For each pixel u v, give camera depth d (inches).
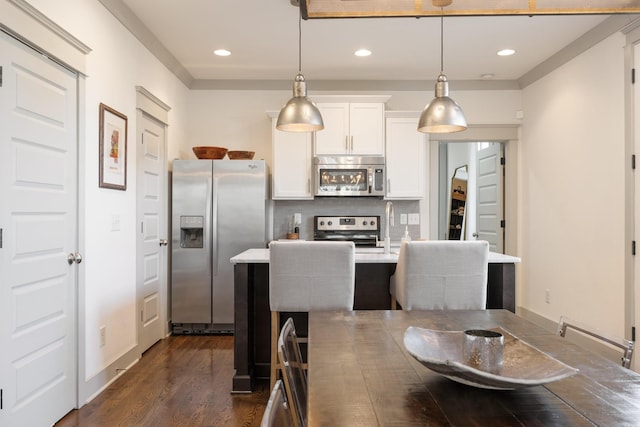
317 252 103.8
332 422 37.8
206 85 204.8
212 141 205.3
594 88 146.2
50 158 94.4
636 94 125.8
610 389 45.1
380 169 191.9
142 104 144.8
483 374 41.2
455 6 82.0
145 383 120.9
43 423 91.9
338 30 147.8
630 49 128.0
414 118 194.7
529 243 192.4
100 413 102.0
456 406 41.1
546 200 177.9
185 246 179.8
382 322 75.7
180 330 176.9
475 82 203.3
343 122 192.4
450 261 103.2
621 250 132.3
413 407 40.9
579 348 60.1
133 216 138.7
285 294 105.1
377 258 118.4
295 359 66.7
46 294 93.0
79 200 105.2
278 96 205.6
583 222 152.1
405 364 53.2
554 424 37.3
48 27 91.8
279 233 205.0
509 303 116.3
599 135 143.2
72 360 103.2
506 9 81.7
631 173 127.6
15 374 83.3
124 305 131.6
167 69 173.8
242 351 114.9
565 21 139.1
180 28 146.4
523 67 185.0
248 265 116.9
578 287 154.7
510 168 203.3
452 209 279.4
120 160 127.8
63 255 99.3
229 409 104.3
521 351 53.8
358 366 52.5
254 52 169.2
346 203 206.4
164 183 169.2
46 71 92.8
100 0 115.6
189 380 123.3
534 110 189.3
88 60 110.3
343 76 198.8
